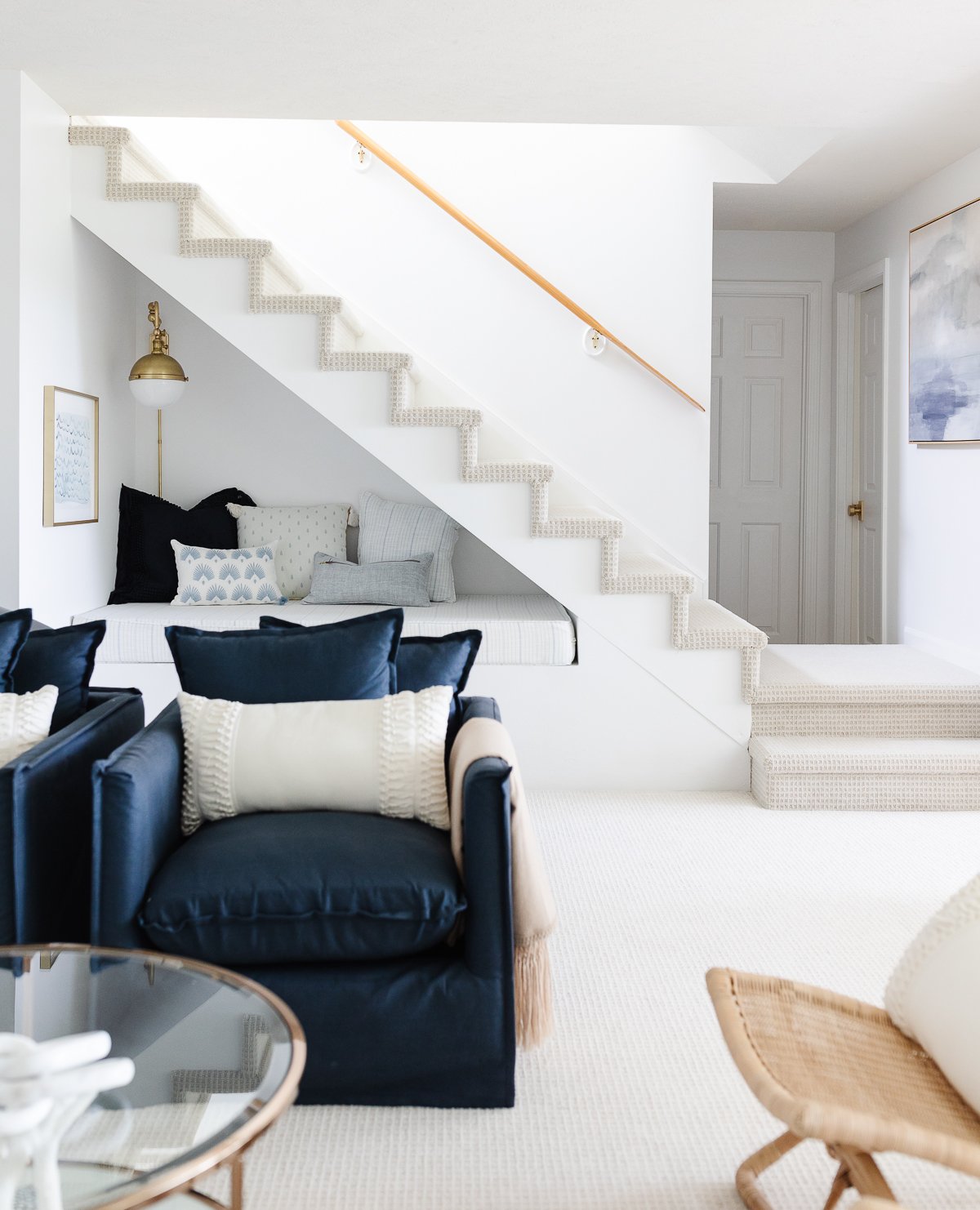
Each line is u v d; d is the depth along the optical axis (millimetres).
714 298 6895
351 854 2289
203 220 4730
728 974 1879
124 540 5199
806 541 6977
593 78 4078
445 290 5582
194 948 2209
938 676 4949
